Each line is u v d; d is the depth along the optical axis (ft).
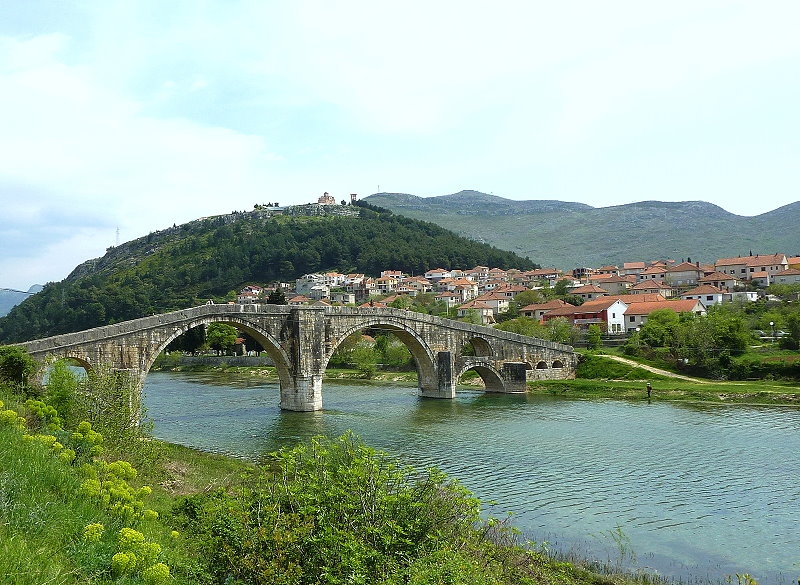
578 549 94.43
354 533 56.54
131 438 102.53
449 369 277.23
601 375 313.32
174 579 48.29
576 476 135.85
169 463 114.62
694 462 148.46
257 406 247.91
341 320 250.78
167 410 236.02
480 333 299.17
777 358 287.28
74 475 59.88
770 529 103.91
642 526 104.94
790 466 144.25
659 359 324.60
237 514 56.13
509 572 71.15
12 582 36.42
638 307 448.24
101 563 43.11
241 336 515.91
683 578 84.48
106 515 54.44
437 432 188.75
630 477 135.03
